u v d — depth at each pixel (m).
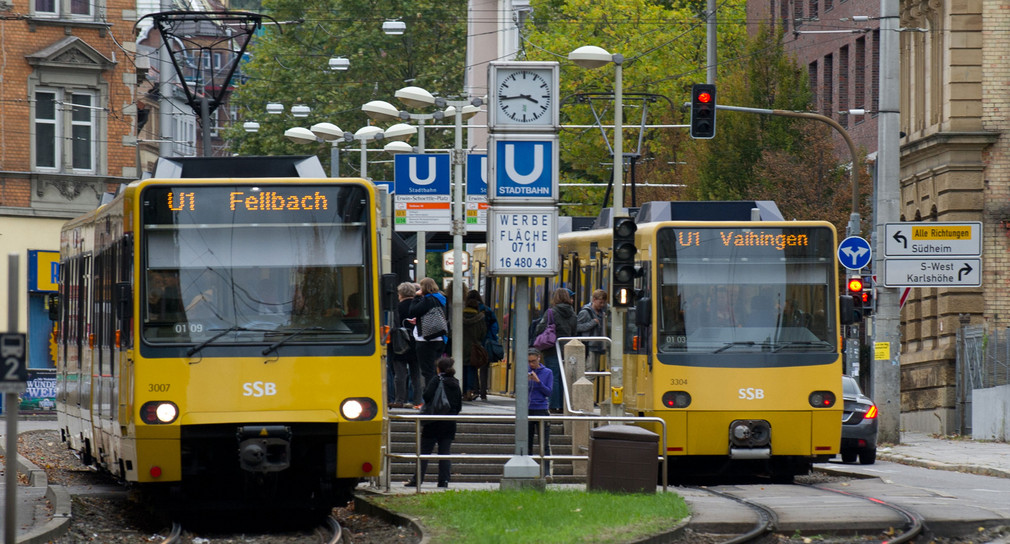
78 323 66.31
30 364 141.75
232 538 48.62
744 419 65.44
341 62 141.38
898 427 96.38
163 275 49.00
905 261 91.69
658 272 66.50
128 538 47.44
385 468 59.25
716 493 57.81
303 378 48.88
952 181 122.12
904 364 131.38
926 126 130.25
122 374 50.50
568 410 70.12
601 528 43.75
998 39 122.06
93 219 61.88
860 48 166.50
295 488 53.78
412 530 46.94
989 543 46.38
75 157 147.00
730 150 146.38
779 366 65.88
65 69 146.12
